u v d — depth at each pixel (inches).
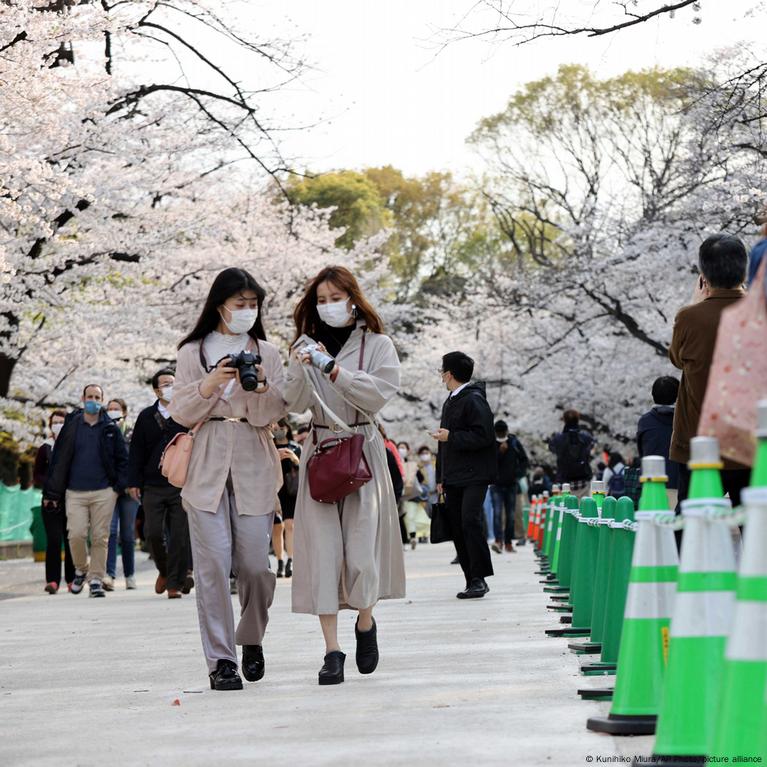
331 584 364.5
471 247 3385.8
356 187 3107.8
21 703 361.4
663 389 559.2
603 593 415.5
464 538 680.4
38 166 1020.5
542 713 295.1
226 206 1622.8
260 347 380.5
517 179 2464.3
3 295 1261.1
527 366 2384.4
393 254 3326.8
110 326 1434.5
